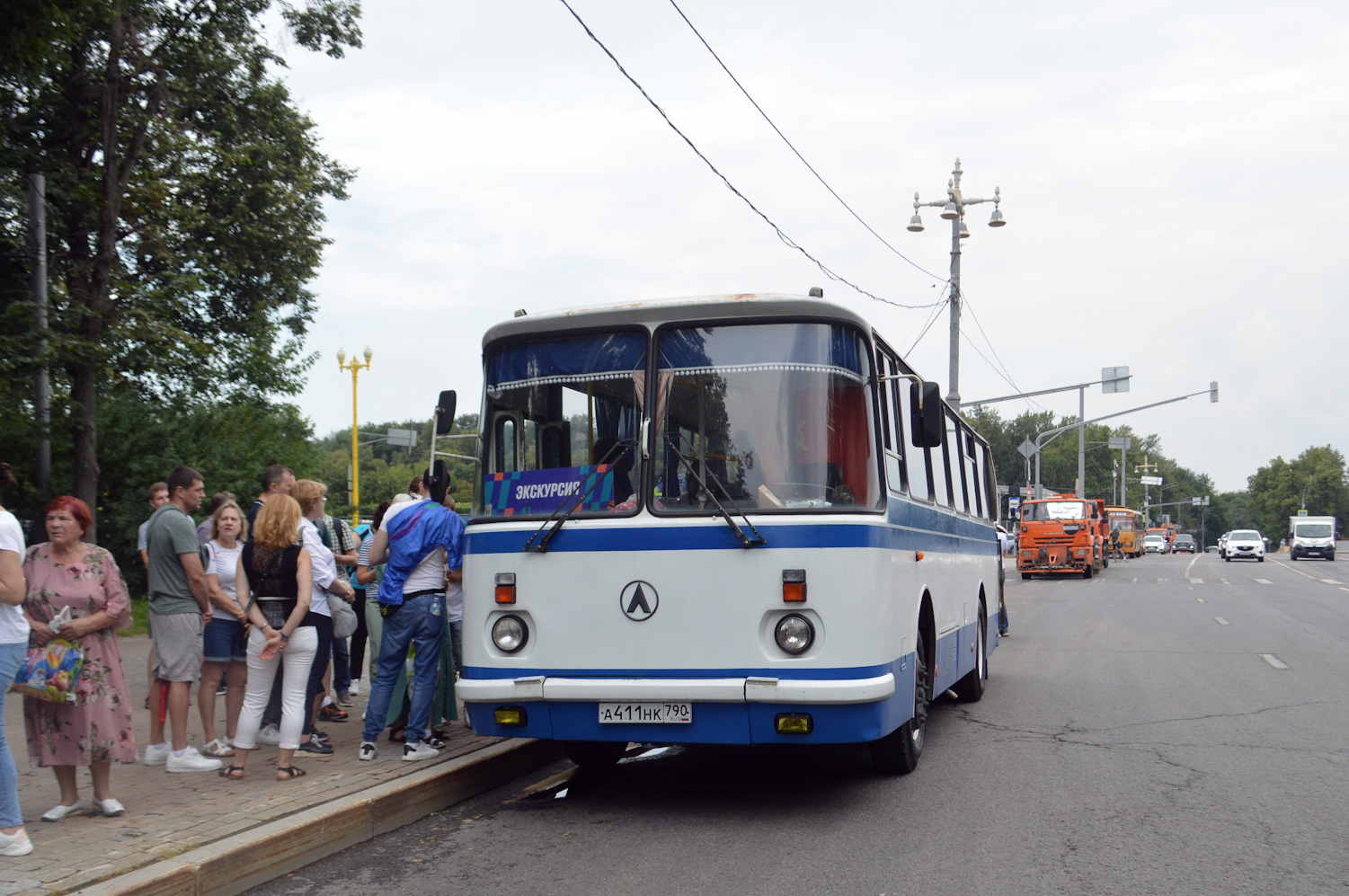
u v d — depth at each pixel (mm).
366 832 6141
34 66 17609
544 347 6898
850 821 6484
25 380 18203
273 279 26281
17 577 5262
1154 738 9219
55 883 4684
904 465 7480
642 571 6406
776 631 6223
